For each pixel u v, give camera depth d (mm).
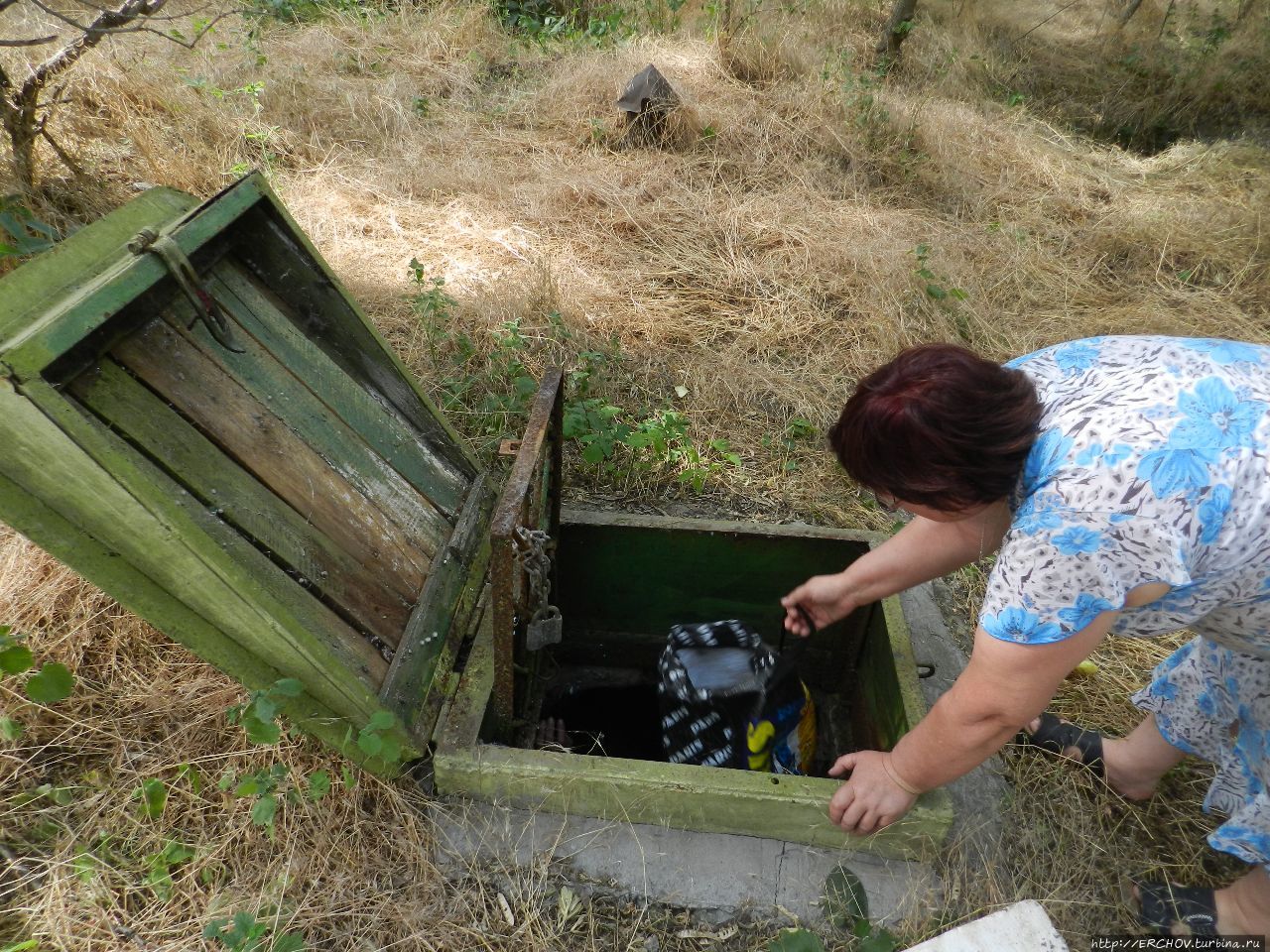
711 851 1759
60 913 1540
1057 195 5113
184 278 1570
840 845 1758
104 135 4051
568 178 4484
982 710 1304
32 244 2506
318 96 4957
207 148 4246
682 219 4324
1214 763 1824
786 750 1956
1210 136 7074
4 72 3078
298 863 1678
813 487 2941
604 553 2287
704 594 2355
